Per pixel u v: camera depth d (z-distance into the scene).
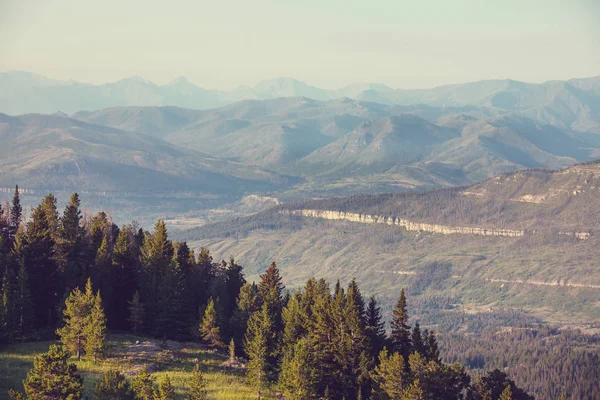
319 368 141.38
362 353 141.38
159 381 124.94
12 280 154.75
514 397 140.75
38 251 164.25
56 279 167.38
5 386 112.69
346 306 149.12
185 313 164.12
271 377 145.50
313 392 130.12
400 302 154.88
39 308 162.00
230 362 145.25
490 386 142.12
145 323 166.00
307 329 152.38
